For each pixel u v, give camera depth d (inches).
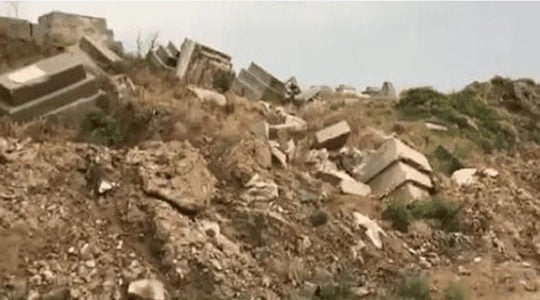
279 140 663.8
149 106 607.5
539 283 538.3
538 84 1052.5
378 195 615.8
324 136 676.1
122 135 582.2
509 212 631.2
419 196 616.7
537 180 711.7
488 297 515.8
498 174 693.3
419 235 569.6
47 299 433.4
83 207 498.6
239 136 607.2
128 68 705.0
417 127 807.1
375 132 731.4
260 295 462.6
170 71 743.1
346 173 647.8
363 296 488.7
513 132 905.5
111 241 478.3
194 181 527.2
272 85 826.2
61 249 466.3
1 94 583.2
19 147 536.1
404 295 499.5
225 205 532.1
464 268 546.6
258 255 499.5
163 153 540.4
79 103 597.3
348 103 871.7
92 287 442.6
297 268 496.1
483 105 948.6
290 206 548.7
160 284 451.5
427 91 932.0
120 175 522.0
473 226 596.7
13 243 464.8
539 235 614.5
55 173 516.1
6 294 436.1
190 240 481.7
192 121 605.6
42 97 588.7
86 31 757.3
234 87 783.7
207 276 462.6
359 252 528.1
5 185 498.3
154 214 492.7
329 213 557.0
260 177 559.2
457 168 700.7
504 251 579.8
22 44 695.1
